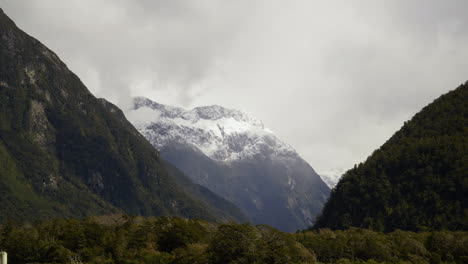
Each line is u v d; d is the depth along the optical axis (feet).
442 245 532.73
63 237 514.68
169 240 526.98
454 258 522.06
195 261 456.86
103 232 530.27
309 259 472.03
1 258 308.81
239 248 450.30
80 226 539.70
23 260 485.15
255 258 444.96
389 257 504.43
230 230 462.19
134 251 506.48
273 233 496.64
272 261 448.24
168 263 469.98
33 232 515.91
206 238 542.57
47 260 485.97
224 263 449.06
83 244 504.43
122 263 475.31
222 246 455.22
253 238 462.19
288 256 451.94
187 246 498.28
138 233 533.55
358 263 479.41
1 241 497.87
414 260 503.61
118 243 505.25
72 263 470.80
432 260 512.22
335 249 508.12
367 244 517.55
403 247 526.16
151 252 500.33
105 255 494.18
